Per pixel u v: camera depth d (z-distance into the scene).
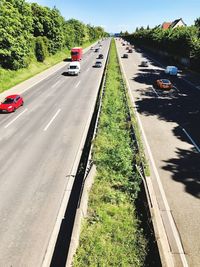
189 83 43.91
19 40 47.22
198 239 11.17
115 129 21.94
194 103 31.84
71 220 12.45
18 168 17.00
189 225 11.95
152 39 97.44
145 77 48.38
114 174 15.33
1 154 18.97
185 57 61.31
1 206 13.40
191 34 58.44
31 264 10.20
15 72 46.75
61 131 23.11
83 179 15.01
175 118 26.34
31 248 10.92
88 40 145.62
